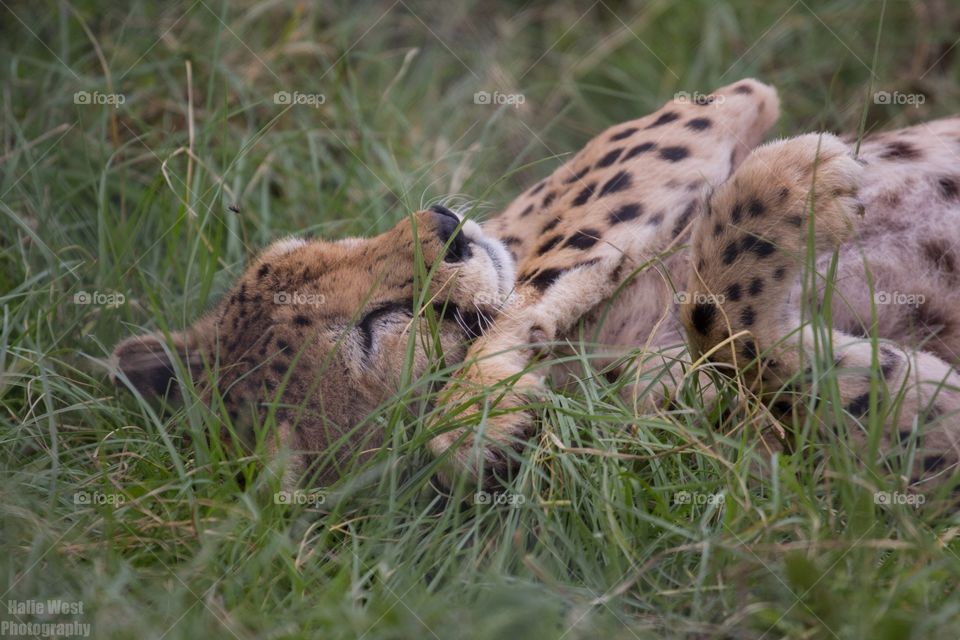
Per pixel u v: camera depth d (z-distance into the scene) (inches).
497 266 261.0
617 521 225.0
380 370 252.1
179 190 341.4
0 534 229.6
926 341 252.7
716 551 208.4
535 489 227.3
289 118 395.5
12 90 382.9
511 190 398.3
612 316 267.4
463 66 460.1
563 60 459.8
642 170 284.0
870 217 259.0
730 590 203.5
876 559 208.8
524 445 237.8
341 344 250.2
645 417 238.1
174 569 220.5
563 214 289.7
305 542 224.1
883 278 253.4
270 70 398.6
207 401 261.7
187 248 323.9
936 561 203.3
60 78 389.1
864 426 226.2
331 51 428.8
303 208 367.2
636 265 267.0
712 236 240.4
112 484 244.7
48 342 300.4
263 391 253.1
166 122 384.8
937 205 256.2
